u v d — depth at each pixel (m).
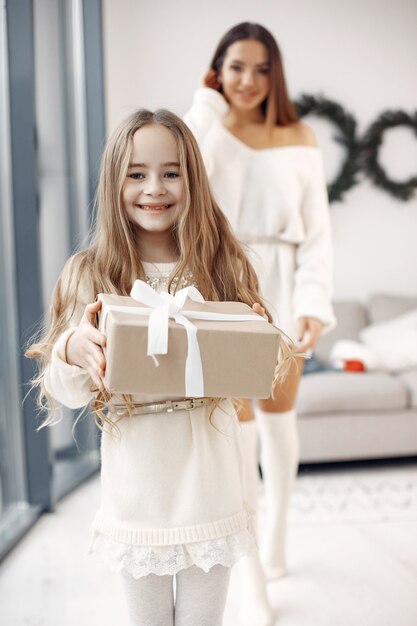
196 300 1.16
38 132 2.83
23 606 1.88
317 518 2.50
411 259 4.16
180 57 3.86
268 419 1.94
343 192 4.08
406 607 1.84
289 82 4.03
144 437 1.18
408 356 3.49
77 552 2.25
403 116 4.10
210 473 1.19
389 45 4.08
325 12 4.01
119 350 1.02
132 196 1.23
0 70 2.48
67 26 3.28
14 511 2.57
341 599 1.89
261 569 1.79
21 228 2.52
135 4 3.81
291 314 1.94
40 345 1.24
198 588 1.21
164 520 1.16
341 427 3.07
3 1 2.46
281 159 1.90
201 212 1.27
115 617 1.81
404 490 2.82
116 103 3.83
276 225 1.91
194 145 1.27
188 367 1.04
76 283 1.24
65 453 3.19
